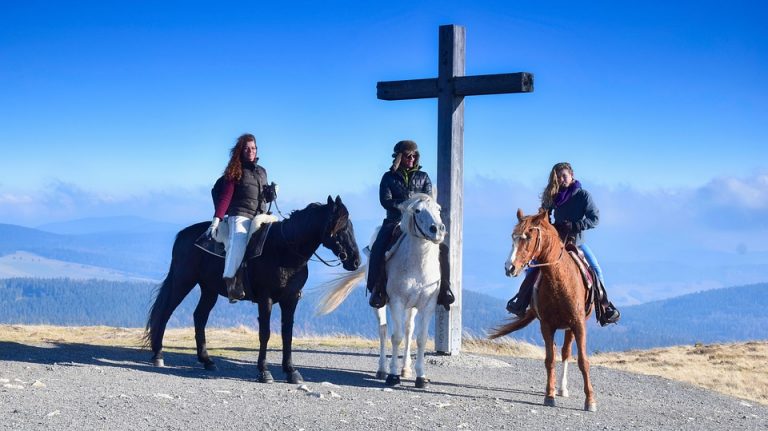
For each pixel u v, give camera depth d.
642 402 11.21
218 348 14.83
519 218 9.45
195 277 11.48
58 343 13.39
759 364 17.48
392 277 10.62
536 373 13.50
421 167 11.32
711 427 9.22
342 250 10.19
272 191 10.95
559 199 10.67
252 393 9.38
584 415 9.38
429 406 9.24
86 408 7.78
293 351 14.88
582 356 9.77
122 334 17.52
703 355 19.03
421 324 10.71
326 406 8.80
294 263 10.52
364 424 7.95
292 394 9.48
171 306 11.63
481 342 17.98
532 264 9.41
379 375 11.71
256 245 10.48
